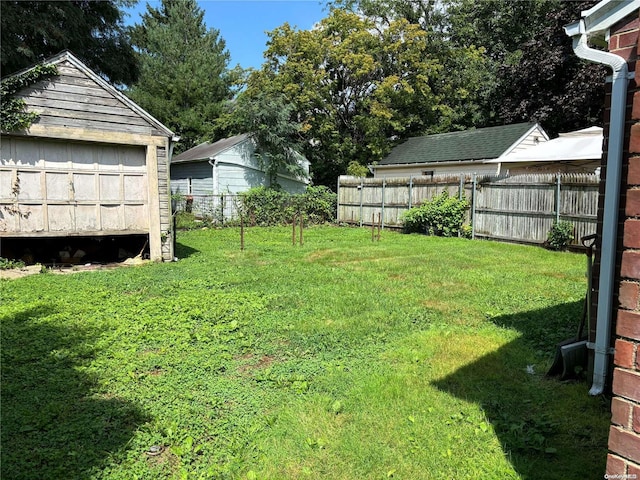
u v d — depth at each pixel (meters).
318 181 24.05
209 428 2.82
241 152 19.19
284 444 2.67
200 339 4.43
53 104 8.18
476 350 4.15
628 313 1.46
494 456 2.54
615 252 3.13
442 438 2.71
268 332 4.68
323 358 4.01
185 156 21.81
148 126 9.18
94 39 15.21
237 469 2.43
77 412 3.00
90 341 4.36
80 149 8.66
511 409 3.06
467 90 23.69
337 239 13.12
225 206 17.70
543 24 23.25
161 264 9.01
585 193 10.38
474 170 16.05
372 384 3.42
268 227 16.67
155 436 2.71
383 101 21.34
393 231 15.56
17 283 7.02
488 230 12.83
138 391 3.31
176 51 31.02
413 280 7.25
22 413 2.95
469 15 25.31
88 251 10.24
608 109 3.16
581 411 3.03
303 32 21.25
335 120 22.88
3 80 7.65
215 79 31.06
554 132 20.89
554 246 10.84
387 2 24.88
